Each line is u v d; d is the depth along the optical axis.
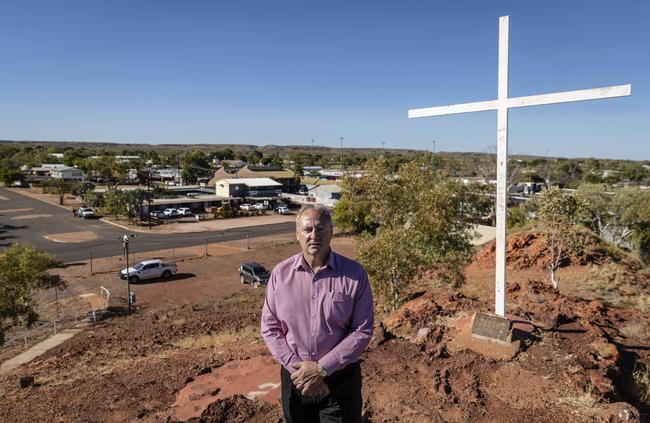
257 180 76.62
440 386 5.18
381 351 6.41
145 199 57.31
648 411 5.04
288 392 2.55
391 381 5.41
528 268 14.62
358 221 41.03
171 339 13.14
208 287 25.95
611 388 5.01
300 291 2.41
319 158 188.38
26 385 8.57
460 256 13.33
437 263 13.41
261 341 9.66
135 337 14.10
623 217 27.72
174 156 168.38
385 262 11.47
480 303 8.12
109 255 35.03
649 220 26.36
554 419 4.50
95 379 8.05
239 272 28.92
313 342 2.40
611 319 8.34
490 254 16.16
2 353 15.58
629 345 6.83
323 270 2.41
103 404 6.26
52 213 58.69
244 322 15.13
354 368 2.57
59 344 15.73
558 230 11.84
